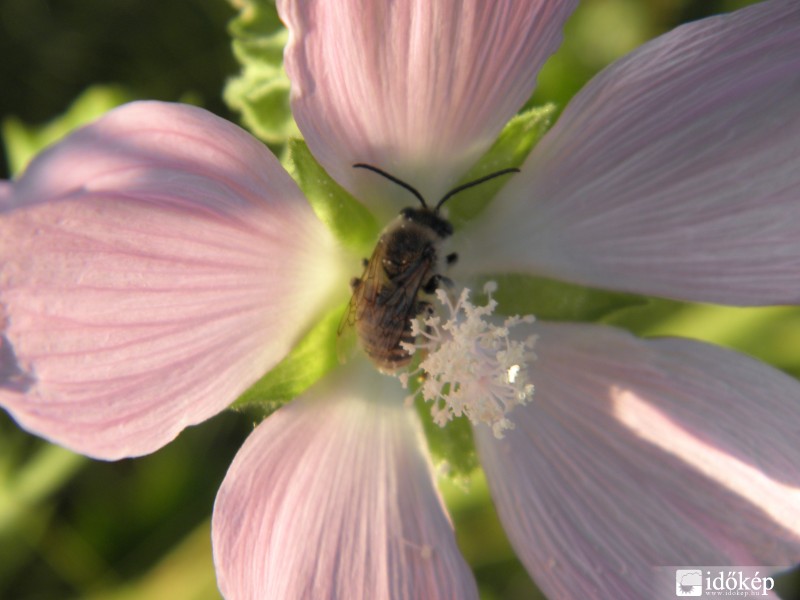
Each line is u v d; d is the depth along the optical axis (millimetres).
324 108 94
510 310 107
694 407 101
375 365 101
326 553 99
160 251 86
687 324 131
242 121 126
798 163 96
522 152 103
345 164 98
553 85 134
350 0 89
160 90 144
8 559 134
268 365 98
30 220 80
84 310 84
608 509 103
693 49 94
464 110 98
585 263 104
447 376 99
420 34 93
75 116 129
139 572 135
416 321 100
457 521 132
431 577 101
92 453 87
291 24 88
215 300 92
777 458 98
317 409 101
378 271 100
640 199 101
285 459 98
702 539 100
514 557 135
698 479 101
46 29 146
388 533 101
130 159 80
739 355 100
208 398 93
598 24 135
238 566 93
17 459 133
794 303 98
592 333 105
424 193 103
